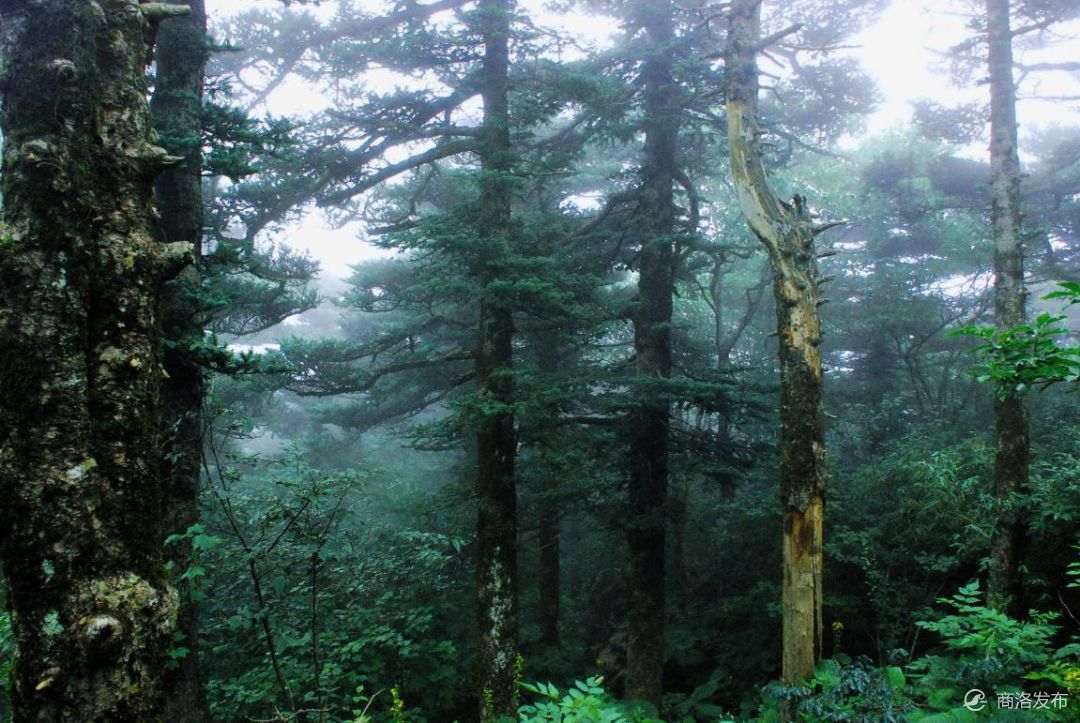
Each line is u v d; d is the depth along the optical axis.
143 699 2.90
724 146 13.27
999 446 8.58
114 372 3.07
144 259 3.24
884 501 11.06
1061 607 7.88
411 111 10.20
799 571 6.87
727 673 11.88
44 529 2.77
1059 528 7.77
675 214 12.49
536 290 8.52
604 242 13.70
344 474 5.27
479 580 9.42
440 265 9.69
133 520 3.04
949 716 4.57
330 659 7.48
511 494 9.53
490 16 9.23
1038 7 10.80
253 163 9.95
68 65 3.02
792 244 7.37
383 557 9.00
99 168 3.17
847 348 19.17
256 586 4.90
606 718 3.63
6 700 3.55
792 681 6.71
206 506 5.56
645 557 11.46
